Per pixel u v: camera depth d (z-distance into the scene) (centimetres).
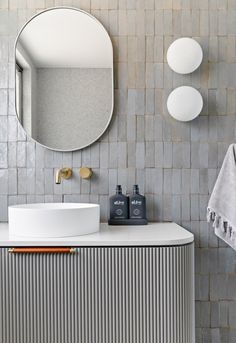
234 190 215
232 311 229
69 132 230
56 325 176
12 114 230
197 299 230
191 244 186
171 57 220
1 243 176
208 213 219
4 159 230
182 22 230
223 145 230
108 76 230
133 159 230
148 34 230
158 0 229
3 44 229
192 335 187
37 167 230
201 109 222
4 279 176
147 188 230
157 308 177
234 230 212
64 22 230
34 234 185
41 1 229
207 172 230
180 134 230
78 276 176
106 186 230
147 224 222
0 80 229
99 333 177
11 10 229
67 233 186
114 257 177
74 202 230
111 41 230
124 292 177
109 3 230
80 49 231
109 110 230
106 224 223
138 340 177
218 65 230
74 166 230
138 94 230
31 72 230
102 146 230
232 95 229
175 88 230
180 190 230
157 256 177
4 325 176
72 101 231
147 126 230
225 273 230
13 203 229
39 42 230
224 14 229
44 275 176
